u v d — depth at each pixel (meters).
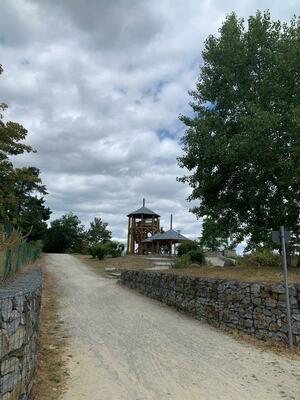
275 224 13.49
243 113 13.53
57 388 5.77
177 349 8.23
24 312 4.62
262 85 13.38
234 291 10.47
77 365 6.97
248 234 14.36
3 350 3.65
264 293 9.38
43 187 47.78
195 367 6.98
